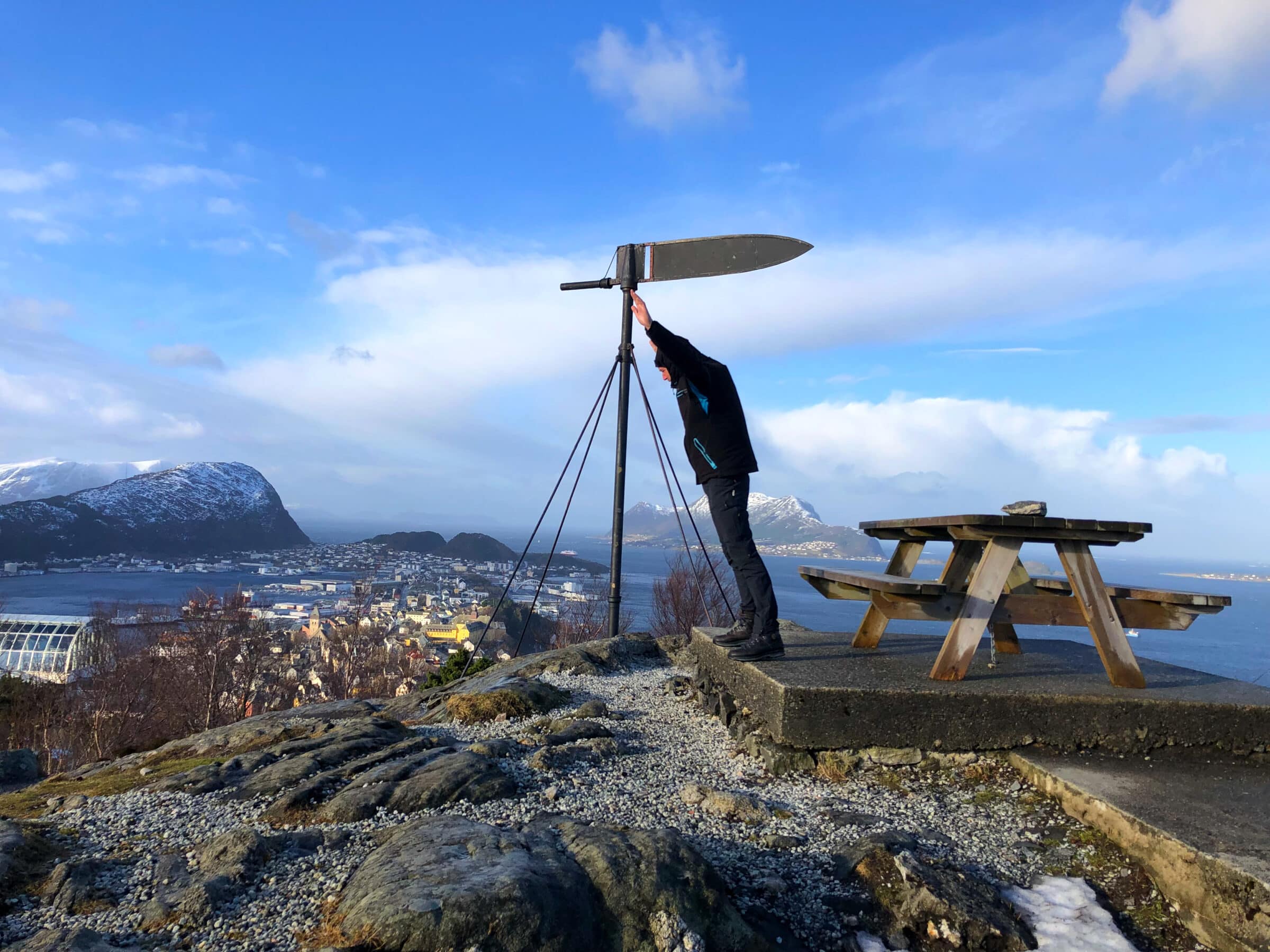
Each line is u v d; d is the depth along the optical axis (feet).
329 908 7.57
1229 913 8.01
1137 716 12.38
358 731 14.29
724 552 15.53
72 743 83.82
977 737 12.49
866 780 12.35
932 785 12.11
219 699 95.50
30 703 84.02
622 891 7.66
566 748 13.38
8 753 18.06
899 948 8.20
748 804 11.06
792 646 17.43
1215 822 9.39
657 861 8.11
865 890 9.08
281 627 147.43
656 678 21.75
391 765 11.84
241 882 8.11
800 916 8.65
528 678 19.57
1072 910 8.71
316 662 116.06
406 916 6.57
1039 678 13.83
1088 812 10.44
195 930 7.27
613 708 17.95
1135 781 11.00
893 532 16.37
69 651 124.36
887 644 17.79
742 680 15.03
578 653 23.43
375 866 7.88
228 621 107.14
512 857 7.79
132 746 17.87
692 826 10.46
